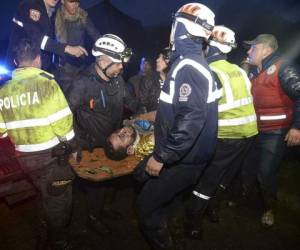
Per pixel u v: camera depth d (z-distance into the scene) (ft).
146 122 10.36
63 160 7.85
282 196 12.75
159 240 8.63
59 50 10.96
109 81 9.28
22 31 10.91
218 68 9.07
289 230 11.00
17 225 10.13
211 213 11.14
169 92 7.14
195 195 9.73
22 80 7.52
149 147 9.45
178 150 6.85
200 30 7.06
